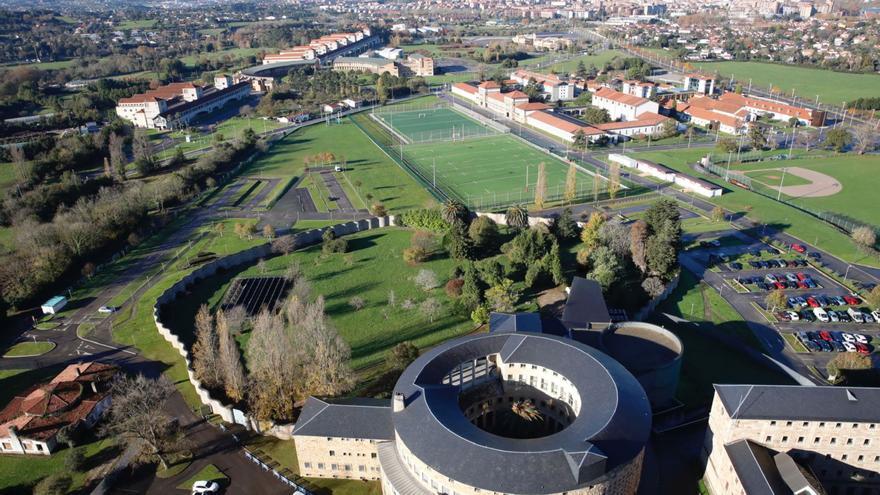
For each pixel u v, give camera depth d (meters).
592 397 120.00
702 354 171.50
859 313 186.62
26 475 129.88
